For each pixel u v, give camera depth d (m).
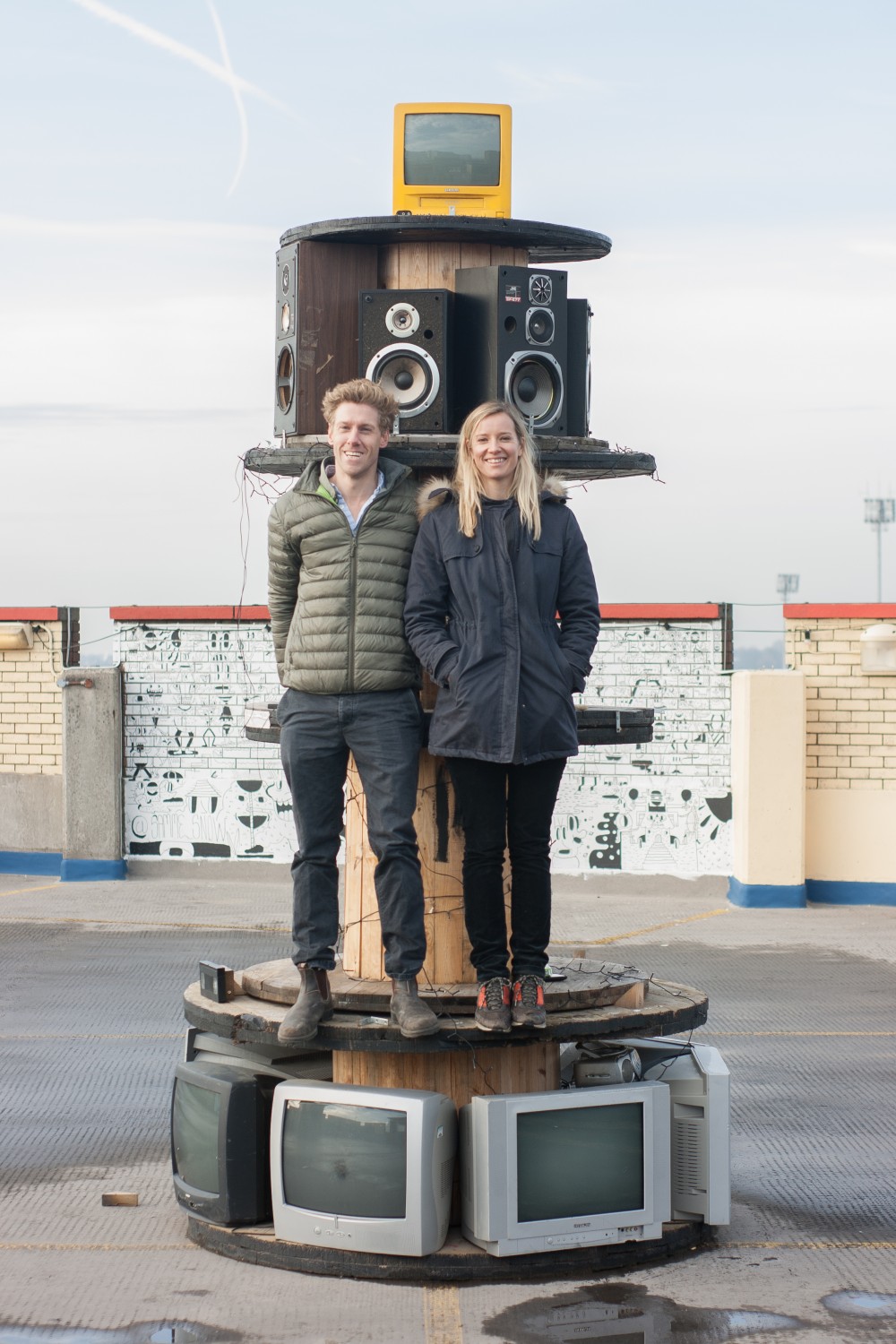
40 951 11.37
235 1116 5.24
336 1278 5.02
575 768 14.09
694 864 13.93
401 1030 4.86
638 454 5.41
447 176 6.00
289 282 5.41
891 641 13.38
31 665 15.29
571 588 4.96
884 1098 7.49
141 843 15.06
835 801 13.69
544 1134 5.00
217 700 14.86
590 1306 4.80
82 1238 5.50
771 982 10.26
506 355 5.20
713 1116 5.38
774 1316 4.75
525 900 4.89
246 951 11.38
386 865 4.87
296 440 5.37
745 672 13.43
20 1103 7.38
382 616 4.86
